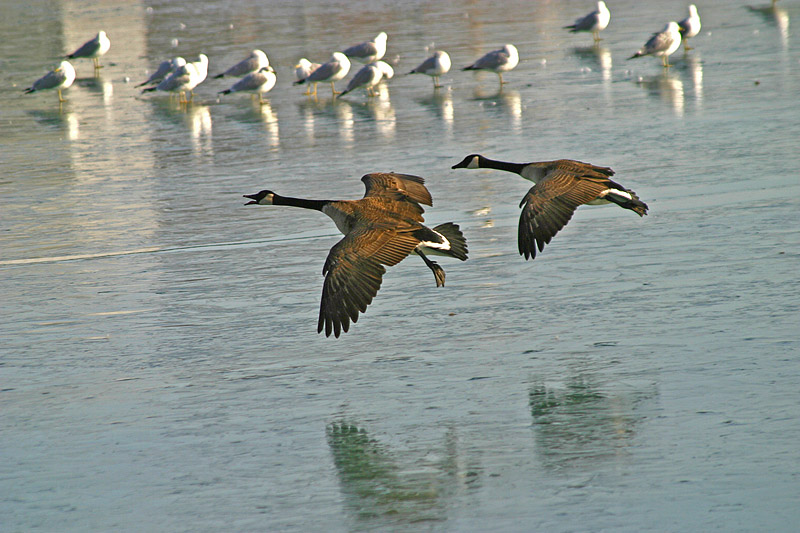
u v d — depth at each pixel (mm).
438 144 24734
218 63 42250
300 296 14648
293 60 42062
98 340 13266
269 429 10477
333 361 12227
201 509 8969
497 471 9328
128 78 39812
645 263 15117
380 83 35812
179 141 27188
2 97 36281
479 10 57938
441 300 14195
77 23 60906
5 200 21500
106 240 18156
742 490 8664
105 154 25891
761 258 14852
